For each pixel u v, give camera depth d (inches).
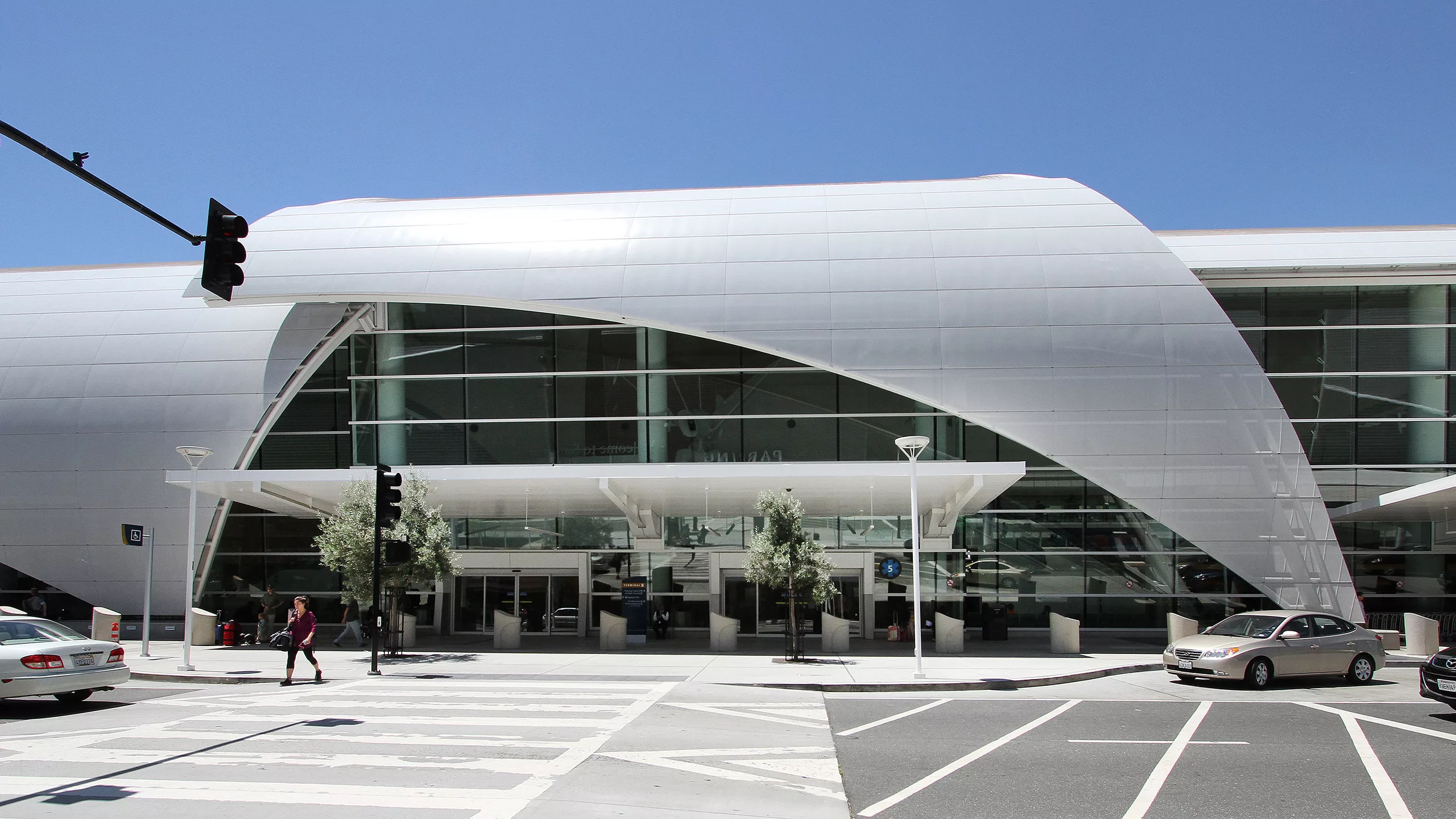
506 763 391.9
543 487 975.0
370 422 1156.5
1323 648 716.0
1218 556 1053.2
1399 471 1162.0
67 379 1206.9
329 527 893.2
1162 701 631.2
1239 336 1065.5
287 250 1127.0
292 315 1182.9
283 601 1216.2
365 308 1156.5
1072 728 516.4
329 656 920.3
